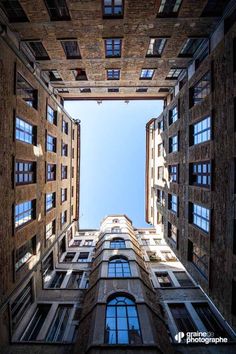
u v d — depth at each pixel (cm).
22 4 1294
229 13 1266
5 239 1295
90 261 2591
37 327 1656
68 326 1625
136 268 1817
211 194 1333
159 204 2744
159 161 2797
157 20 1420
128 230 2784
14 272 1405
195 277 1585
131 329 1220
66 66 1948
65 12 1404
